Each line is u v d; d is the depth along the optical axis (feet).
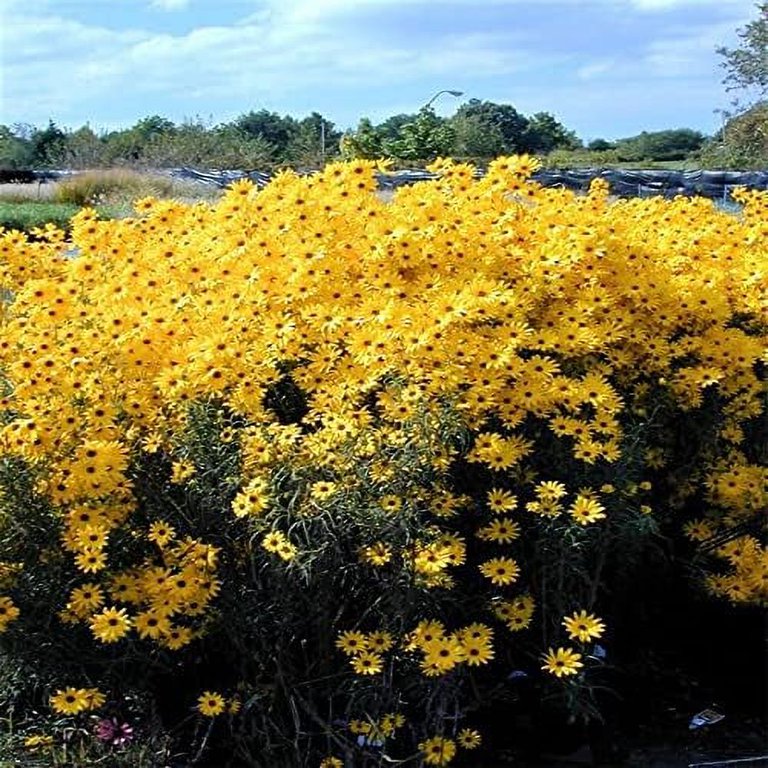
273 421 10.44
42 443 9.63
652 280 11.89
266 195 13.06
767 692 11.39
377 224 11.84
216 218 13.14
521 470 10.33
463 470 10.36
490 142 107.34
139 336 10.68
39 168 111.34
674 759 10.32
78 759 9.65
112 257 13.21
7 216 55.36
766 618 12.39
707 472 11.96
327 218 11.98
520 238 11.84
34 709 10.41
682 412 11.96
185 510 9.93
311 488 9.21
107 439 9.89
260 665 9.70
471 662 9.32
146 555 10.03
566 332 10.80
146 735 10.05
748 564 11.68
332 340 10.73
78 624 9.79
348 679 9.62
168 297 11.64
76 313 11.41
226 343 10.27
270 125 124.77
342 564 9.34
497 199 12.34
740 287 12.47
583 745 10.51
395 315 10.42
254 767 9.59
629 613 12.09
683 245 13.02
